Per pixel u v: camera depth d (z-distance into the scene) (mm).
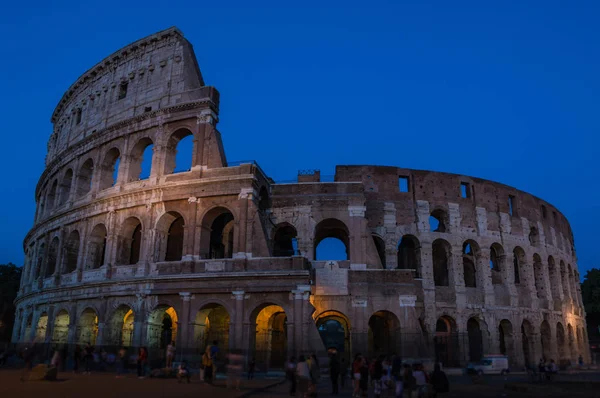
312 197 62250
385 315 61344
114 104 70812
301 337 50375
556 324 80625
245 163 58094
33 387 30656
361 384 32188
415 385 28734
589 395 36406
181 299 54625
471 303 69375
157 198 59406
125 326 60188
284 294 52344
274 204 62719
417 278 67500
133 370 48875
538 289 80812
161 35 68375
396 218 69562
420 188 72062
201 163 59281
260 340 57500
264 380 44531
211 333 59969
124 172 64500
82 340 61344
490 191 77125
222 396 29078
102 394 27562
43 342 60875
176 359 51188
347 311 57906
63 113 84875
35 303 70625
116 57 72500
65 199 75688
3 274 115188
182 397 27516
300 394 28953
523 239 78375
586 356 93250
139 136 65250
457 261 70375
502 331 74500
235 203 56594
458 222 72188
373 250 60625
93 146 69938
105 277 59875
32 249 82062
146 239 58719
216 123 63281
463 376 58844
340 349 67875
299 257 53188
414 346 56469
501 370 62000
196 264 55531
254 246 54688
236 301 52719
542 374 51281
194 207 57438
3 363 55781
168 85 65688
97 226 65375
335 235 68625
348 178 70875
